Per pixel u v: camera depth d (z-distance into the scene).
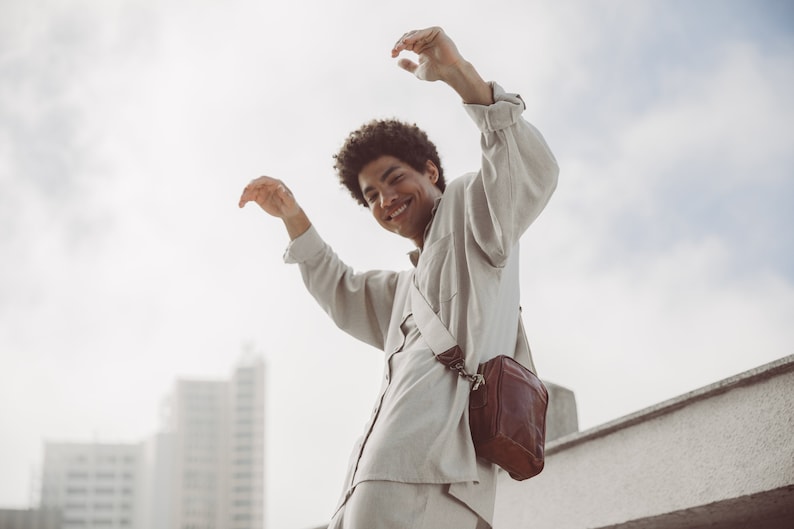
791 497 2.39
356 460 1.95
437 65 1.94
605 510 2.95
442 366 1.95
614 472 2.94
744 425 2.47
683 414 2.71
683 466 2.67
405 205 2.30
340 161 2.44
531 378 1.97
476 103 1.96
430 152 2.42
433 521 1.79
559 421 3.84
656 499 2.74
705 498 2.55
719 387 2.55
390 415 1.87
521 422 1.89
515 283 2.21
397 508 1.76
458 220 2.12
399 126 2.38
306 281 2.56
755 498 2.43
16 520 22.73
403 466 1.79
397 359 2.09
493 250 2.00
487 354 2.01
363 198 2.53
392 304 2.50
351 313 2.54
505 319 2.13
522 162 1.96
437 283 2.08
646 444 2.83
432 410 1.86
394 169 2.31
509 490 3.48
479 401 1.91
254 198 2.54
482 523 1.91
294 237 2.56
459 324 2.00
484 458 1.95
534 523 3.29
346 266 2.59
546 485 3.27
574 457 3.16
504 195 1.95
